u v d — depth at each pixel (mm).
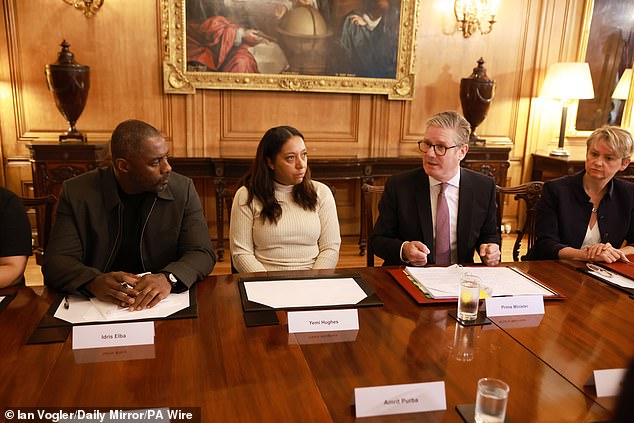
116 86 3852
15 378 987
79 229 1665
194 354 1099
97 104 3848
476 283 1318
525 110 4617
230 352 1110
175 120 4004
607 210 2113
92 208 1669
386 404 910
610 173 2002
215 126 4082
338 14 4047
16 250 1617
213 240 4258
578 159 4309
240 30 3920
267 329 1228
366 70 4184
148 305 1335
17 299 1369
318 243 2104
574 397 977
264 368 1048
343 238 4504
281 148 1937
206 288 1492
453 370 1063
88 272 1425
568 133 4730
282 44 4008
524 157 4711
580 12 4492
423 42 4262
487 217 2051
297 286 1513
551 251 2035
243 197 2027
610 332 1271
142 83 3887
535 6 4410
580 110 4703
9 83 3699
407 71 4246
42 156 3350
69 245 1626
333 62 4117
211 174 3727
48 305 1336
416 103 4379
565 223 2129
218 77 3945
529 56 4508
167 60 3842
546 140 4730
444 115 1908
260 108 4129
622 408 399
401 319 1312
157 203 1734
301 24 4004
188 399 932
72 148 3367
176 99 3973
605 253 1839
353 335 1212
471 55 4387
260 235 2004
